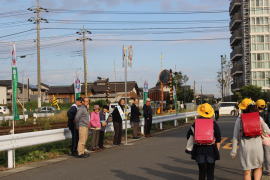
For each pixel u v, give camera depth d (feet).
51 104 240.53
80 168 35.68
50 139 43.06
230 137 62.54
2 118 110.83
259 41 215.10
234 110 154.51
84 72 173.47
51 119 106.42
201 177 23.95
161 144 54.75
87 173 32.99
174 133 74.54
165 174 32.07
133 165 36.76
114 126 55.93
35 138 40.47
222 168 34.63
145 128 67.46
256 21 215.51
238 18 228.63
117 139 55.83
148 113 67.26
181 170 33.88
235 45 255.91
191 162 38.27
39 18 143.13
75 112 44.65
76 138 45.06
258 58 214.90
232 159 39.65
